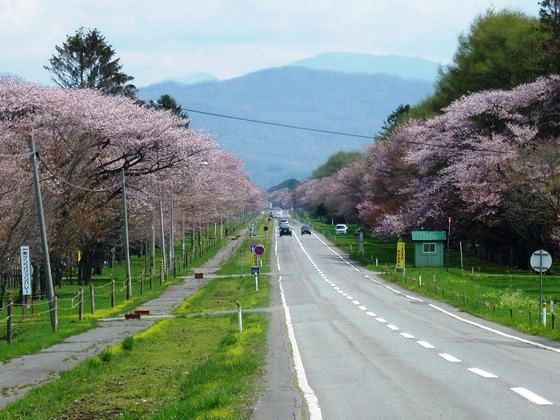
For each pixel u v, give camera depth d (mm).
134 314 40281
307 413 13062
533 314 34781
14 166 43938
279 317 36469
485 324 32469
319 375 17812
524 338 26844
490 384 15969
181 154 62625
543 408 13109
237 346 23750
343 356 21578
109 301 52125
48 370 22891
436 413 12852
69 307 46875
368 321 33844
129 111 61906
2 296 50688
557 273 66812
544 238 66062
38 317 41188
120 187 60875
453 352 22344
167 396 16875
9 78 58844
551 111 71938
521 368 18609
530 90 71375
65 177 52125
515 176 62906
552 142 65625
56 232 51094
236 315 38281
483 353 22078
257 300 47750
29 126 53094
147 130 59688
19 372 22578
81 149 53781
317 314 37781
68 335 32406
